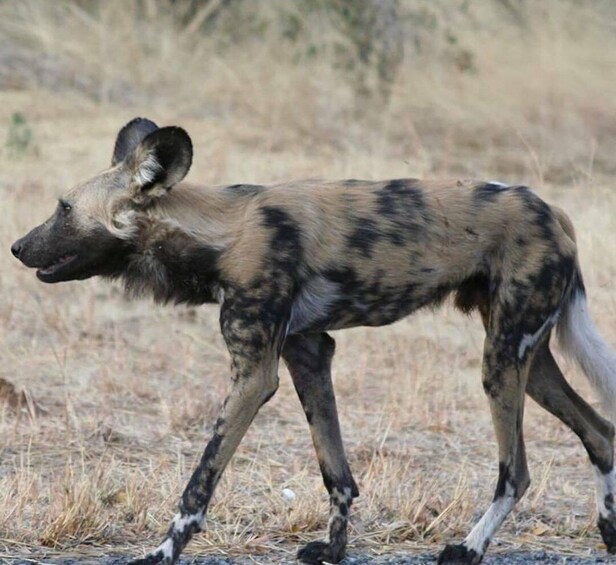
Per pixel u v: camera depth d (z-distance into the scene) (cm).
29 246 1344
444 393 1973
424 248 1354
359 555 1383
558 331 1418
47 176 2948
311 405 1392
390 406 1886
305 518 1459
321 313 1348
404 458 1723
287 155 3244
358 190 1371
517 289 1353
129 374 2031
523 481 1375
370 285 1346
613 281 2341
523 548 1425
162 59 3881
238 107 3678
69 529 1392
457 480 1641
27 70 3828
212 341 2252
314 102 3597
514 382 1361
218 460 1286
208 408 1880
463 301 1425
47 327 2241
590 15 3766
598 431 1441
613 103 3522
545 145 3347
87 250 1340
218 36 3994
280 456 1720
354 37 3716
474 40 3712
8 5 4053
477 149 3394
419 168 3077
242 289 1304
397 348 2194
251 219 1321
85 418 1830
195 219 1324
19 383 1991
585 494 1609
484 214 1365
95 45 3934
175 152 1302
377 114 3588
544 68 3575
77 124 3462
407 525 1459
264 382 1302
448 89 3581
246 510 1494
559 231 1380
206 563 1334
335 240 1334
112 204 1326
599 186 2738
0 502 1441
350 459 1711
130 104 3706
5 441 1706
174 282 1353
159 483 1564
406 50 3706
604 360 1402
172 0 4209
